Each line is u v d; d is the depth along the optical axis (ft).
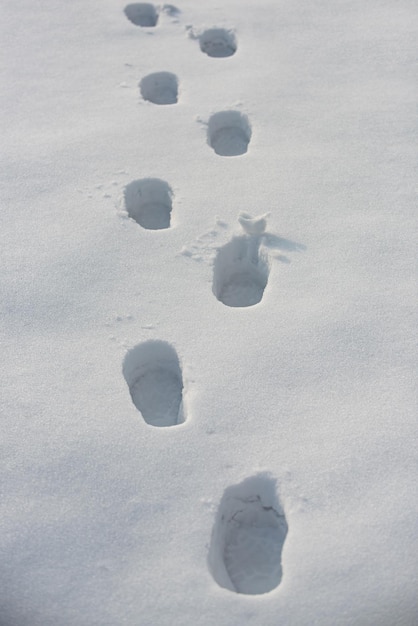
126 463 5.98
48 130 9.50
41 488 5.84
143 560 5.42
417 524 5.57
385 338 6.91
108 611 5.19
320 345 6.86
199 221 8.14
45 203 8.47
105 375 6.68
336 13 11.62
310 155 9.02
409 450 6.03
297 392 6.48
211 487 5.82
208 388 6.50
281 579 5.51
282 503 5.78
